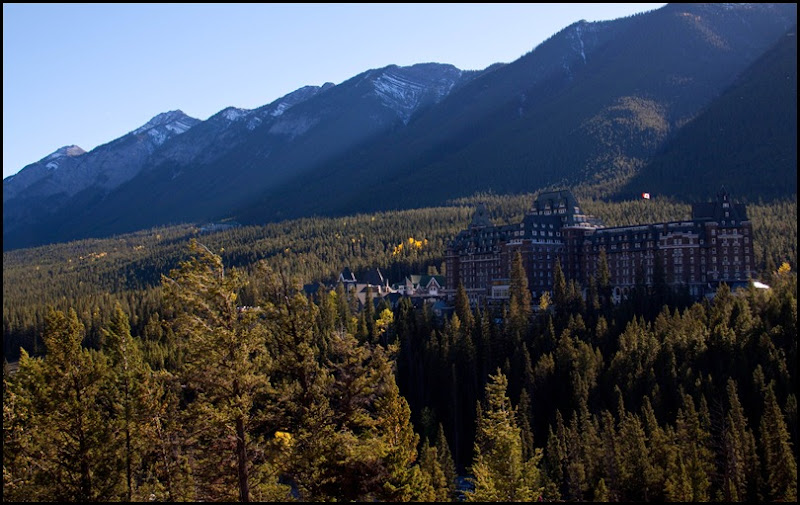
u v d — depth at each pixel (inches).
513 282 7406.5
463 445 5940.0
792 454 4279.0
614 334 6230.3
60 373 2490.2
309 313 2480.3
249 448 2416.3
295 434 2469.2
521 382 5910.4
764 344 5216.5
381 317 7770.7
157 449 2805.1
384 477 2474.2
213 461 2384.4
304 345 2437.3
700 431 4411.9
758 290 6328.7
